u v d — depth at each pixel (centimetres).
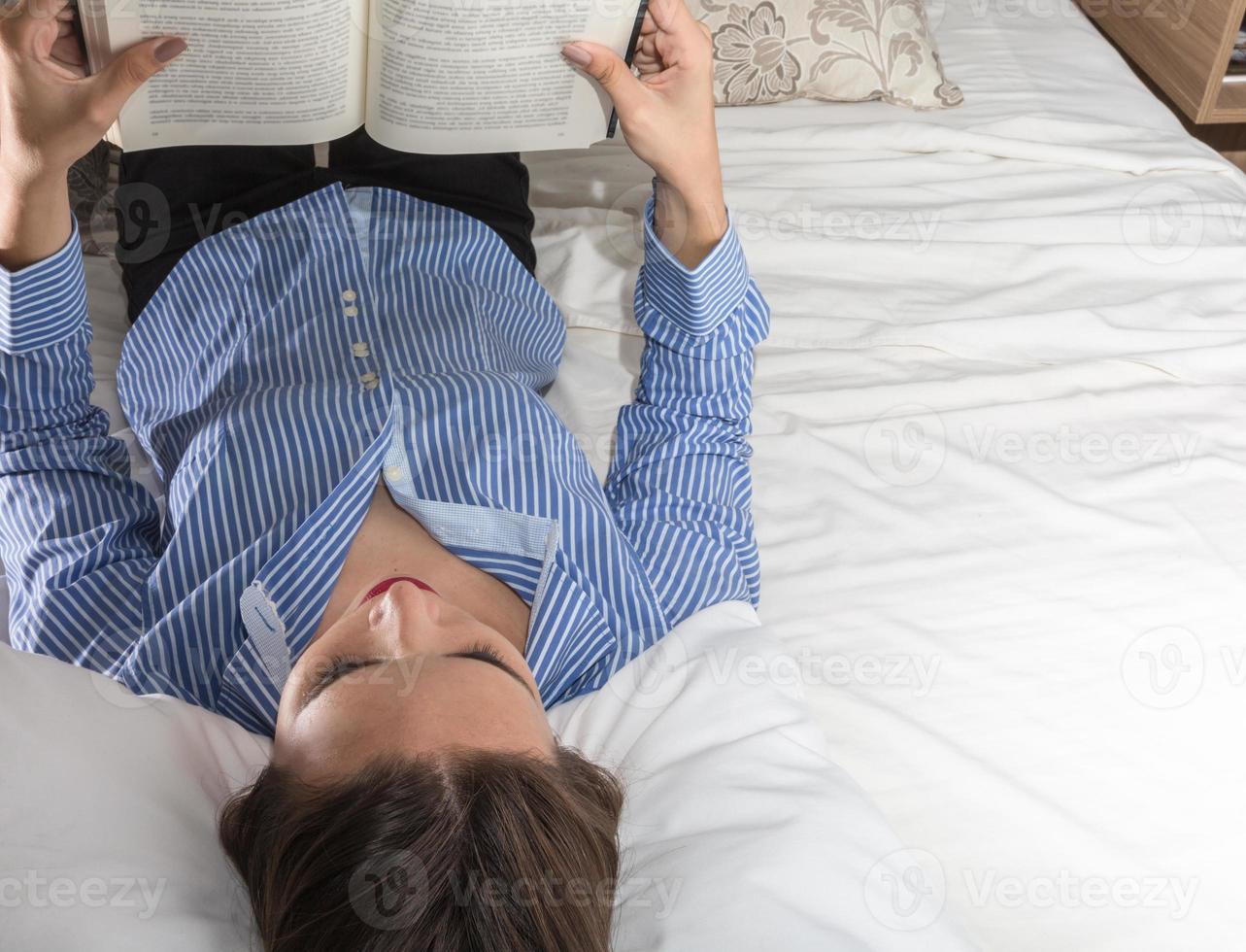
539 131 101
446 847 65
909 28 170
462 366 109
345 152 134
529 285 127
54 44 88
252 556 92
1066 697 102
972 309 142
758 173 159
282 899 67
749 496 113
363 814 67
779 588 111
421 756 69
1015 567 113
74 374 104
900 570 112
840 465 123
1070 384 134
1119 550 115
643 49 101
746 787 82
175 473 101
